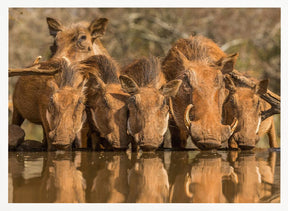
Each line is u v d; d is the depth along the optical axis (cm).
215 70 1920
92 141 2009
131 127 1788
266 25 4662
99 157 1655
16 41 4003
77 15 4384
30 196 1032
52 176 1241
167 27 4672
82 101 1834
